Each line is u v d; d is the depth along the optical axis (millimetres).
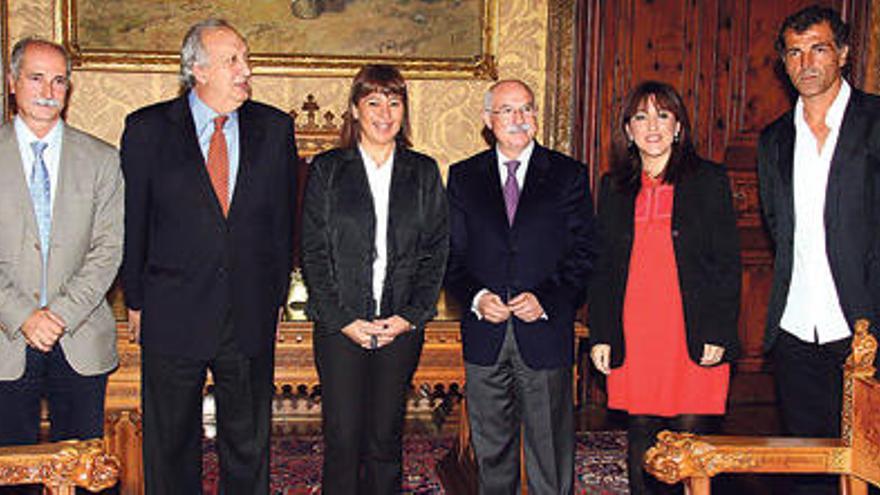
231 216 2908
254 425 3057
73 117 4613
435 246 3096
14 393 2924
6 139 2916
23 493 3465
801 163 3090
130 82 4637
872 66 5051
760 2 5043
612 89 4965
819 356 3104
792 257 3137
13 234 2887
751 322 5223
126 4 4566
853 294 2992
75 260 2959
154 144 2895
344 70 4738
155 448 2990
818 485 3289
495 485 3180
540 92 4934
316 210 3008
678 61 5008
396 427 3104
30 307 2881
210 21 2896
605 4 4914
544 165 3100
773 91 5098
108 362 3051
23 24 4523
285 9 4672
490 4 4805
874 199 2969
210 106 2902
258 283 2963
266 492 3105
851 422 2221
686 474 2137
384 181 3057
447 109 4879
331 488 3094
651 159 3066
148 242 2988
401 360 3051
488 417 3131
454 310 4469
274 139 2980
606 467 4266
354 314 2990
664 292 3033
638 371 3074
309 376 3787
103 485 2025
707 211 3010
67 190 2936
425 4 4773
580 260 3100
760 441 2205
